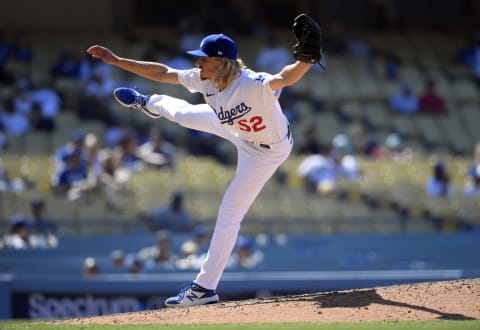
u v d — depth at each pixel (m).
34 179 50.72
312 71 76.31
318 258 47.28
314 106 71.81
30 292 40.66
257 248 47.47
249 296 41.16
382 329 18.98
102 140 60.09
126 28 81.50
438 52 84.69
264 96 20.59
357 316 20.86
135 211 49.38
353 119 70.88
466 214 53.72
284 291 41.47
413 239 48.94
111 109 63.62
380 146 65.81
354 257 48.22
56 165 51.97
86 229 47.75
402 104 72.56
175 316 21.77
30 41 73.62
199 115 23.16
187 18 82.69
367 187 54.00
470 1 93.19
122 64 22.30
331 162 55.19
